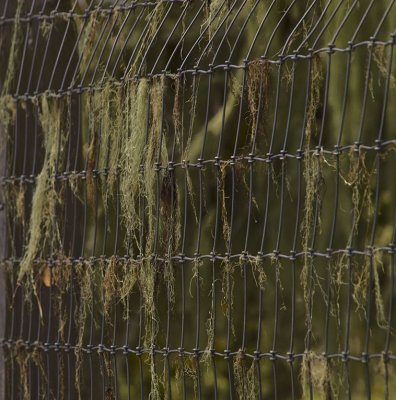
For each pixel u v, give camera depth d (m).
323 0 3.48
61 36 3.46
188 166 2.86
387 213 3.59
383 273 3.55
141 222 2.99
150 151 2.96
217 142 3.69
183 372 2.83
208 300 3.76
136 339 3.54
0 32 3.52
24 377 3.33
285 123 3.59
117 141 3.08
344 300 3.51
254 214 3.78
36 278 3.29
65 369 3.37
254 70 2.75
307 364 2.57
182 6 3.08
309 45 3.47
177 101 2.91
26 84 3.49
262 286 2.66
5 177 3.43
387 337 2.41
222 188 2.81
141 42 3.37
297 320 3.81
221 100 3.73
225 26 3.19
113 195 3.24
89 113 3.17
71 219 3.33
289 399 3.93
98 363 3.37
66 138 3.28
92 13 3.27
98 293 3.37
